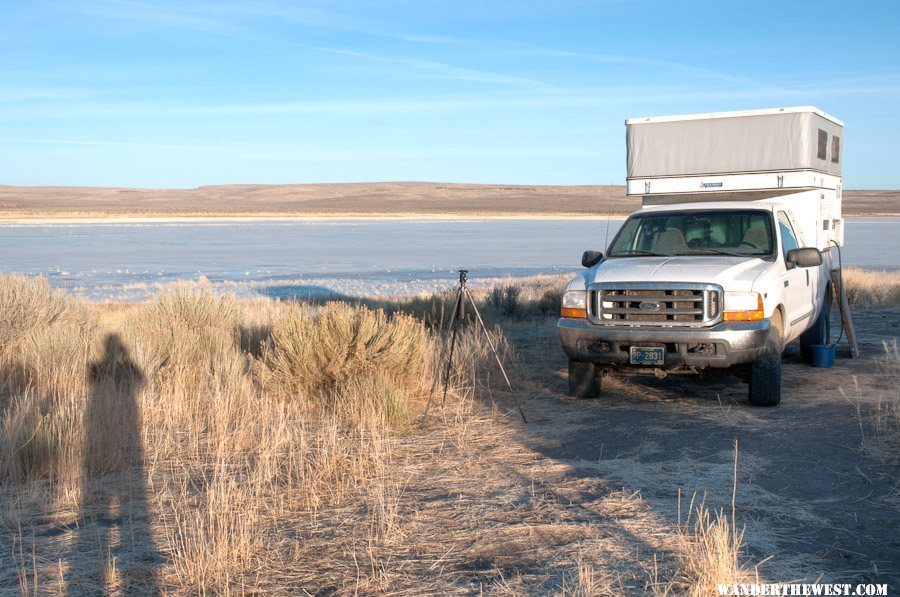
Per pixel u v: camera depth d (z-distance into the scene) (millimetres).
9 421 7012
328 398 8789
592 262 10031
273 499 5793
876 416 7930
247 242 51375
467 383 9750
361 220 98312
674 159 12086
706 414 8352
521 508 5605
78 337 10289
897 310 17078
